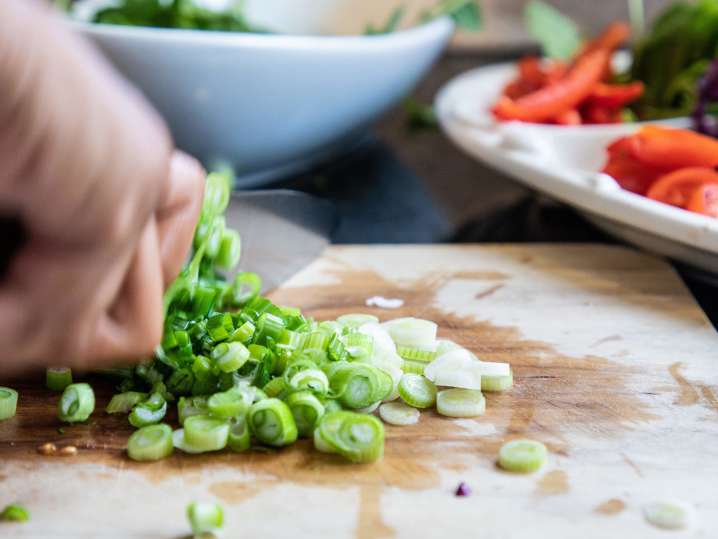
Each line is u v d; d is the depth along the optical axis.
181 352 1.06
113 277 0.70
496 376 1.08
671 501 0.89
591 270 1.40
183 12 1.87
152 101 1.64
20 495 0.89
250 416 0.97
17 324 0.70
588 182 1.45
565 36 2.10
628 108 1.98
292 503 0.89
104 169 0.63
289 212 1.36
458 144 1.79
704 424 1.02
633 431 1.01
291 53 1.60
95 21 1.86
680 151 1.45
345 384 1.03
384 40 1.71
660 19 2.02
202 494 0.90
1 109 0.60
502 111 1.78
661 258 1.45
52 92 0.60
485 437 1.00
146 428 0.99
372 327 1.15
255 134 1.72
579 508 0.88
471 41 2.54
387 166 2.06
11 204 0.65
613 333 1.22
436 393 1.06
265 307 1.15
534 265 1.42
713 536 0.85
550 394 1.08
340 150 2.04
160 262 0.84
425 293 1.33
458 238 1.70
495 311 1.28
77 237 0.66
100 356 0.76
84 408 1.00
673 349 1.18
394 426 1.01
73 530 0.85
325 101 1.73
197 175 0.89
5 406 1.02
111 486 0.91
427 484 0.92
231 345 1.02
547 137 1.68
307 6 2.09
